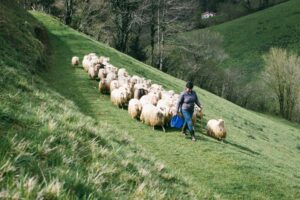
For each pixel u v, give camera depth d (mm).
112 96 21031
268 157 19750
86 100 20766
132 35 81688
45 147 5832
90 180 5289
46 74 24453
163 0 74812
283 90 76125
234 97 82375
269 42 101875
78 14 67500
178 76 81000
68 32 44812
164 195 6680
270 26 108062
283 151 27453
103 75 25844
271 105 81062
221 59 88125
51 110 10164
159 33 76625
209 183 11969
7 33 23578
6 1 33781
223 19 129125
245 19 115688
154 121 17312
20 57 21281
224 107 41656
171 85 39750
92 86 24547
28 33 28656
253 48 101438
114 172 6617
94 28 69438
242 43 104875
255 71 93000
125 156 8234
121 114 19188
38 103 10531
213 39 89812
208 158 14344
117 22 71250
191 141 16188
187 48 83000
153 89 23812
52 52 34344
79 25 67062
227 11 135875
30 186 4148
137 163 8109
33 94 11930
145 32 92688
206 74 82625
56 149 6172
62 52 35719
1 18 25500
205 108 34000
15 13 32781
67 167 5523
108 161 6914
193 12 124188
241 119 37812
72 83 24250
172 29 77812
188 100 16656
